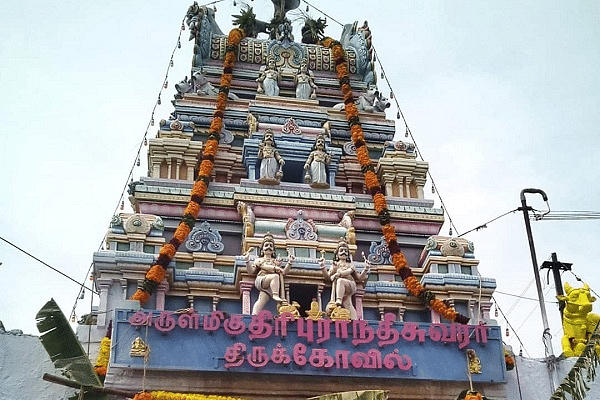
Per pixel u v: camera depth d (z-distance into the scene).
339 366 16.75
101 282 18.17
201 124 23.03
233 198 20.50
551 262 21.94
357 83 25.17
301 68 24.33
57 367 15.54
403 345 17.25
